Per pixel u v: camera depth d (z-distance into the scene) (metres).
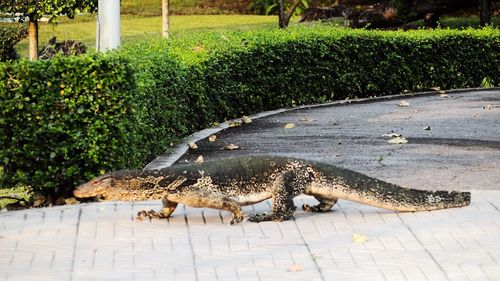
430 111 23.12
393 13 40.41
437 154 16.44
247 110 22.81
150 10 54.50
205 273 9.12
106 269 9.30
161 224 11.10
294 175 11.25
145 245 10.17
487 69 30.44
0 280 8.95
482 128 19.73
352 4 44.16
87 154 13.20
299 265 9.29
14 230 10.80
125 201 11.98
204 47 21.55
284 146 17.81
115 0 18.53
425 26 41.06
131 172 11.11
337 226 10.93
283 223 11.10
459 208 11.63
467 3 39.97
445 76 29.30
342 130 19.92
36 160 13.15
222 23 49.47
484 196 12.34
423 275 9.01
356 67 26.80
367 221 11.16
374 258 9.59
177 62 18.30
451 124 20.48
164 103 16.59
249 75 22.81
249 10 56.00
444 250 9.84
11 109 13.00
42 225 11.04
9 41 31.33
